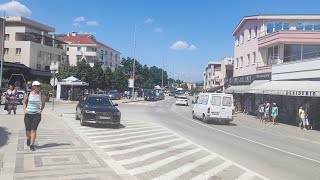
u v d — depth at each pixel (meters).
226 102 28.44
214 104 28.31
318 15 44.59
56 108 34.69
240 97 52.00
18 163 9.45
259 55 44.44
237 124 30.38
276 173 10.40
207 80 134.38
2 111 26.66
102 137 15.73
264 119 34.66
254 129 26.62
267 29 45.28
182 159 11.61
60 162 9.81
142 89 116.31
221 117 28.20
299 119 29.50
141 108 45.31
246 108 48.09
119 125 21.83
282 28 45.09
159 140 15.97
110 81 85.12
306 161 12.96
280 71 35.59
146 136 17.11
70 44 108.81
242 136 20.58
